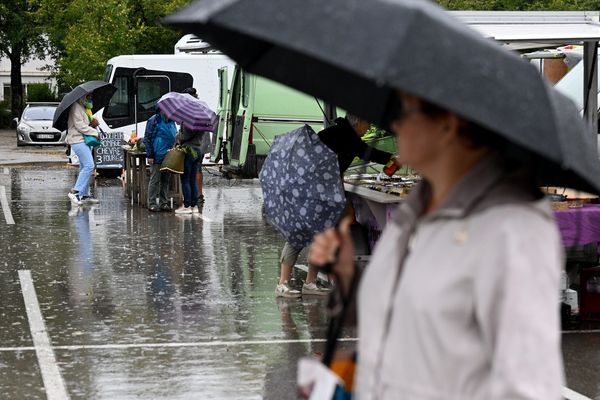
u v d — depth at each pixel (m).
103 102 59.62
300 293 23.03
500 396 5.32
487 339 5.59
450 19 5.83
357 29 5.38
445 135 6.04
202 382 16.02
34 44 125.06
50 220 36.97
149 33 87.56
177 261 27.94
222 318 20.72
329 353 7.04
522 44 23.33
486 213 5.73
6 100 143.25
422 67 5.28
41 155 76.19
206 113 38.09
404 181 23.77
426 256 5.86
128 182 45.28
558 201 19.61
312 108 48.00
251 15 5.48
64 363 17.12
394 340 5.91
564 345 18.33
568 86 28.33
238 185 53.44
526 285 5.43
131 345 18.42
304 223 21.03
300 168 20.67
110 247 30.44
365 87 7.30
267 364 17.12
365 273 6.43
